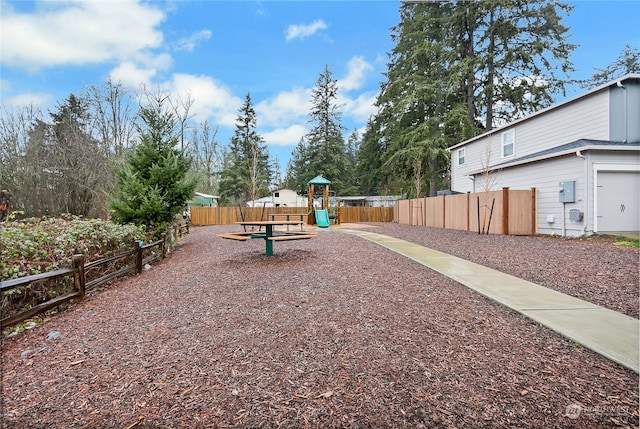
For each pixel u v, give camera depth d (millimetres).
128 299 4516
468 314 3553
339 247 8312
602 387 2176
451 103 21672
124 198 8680
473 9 20156
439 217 14742
